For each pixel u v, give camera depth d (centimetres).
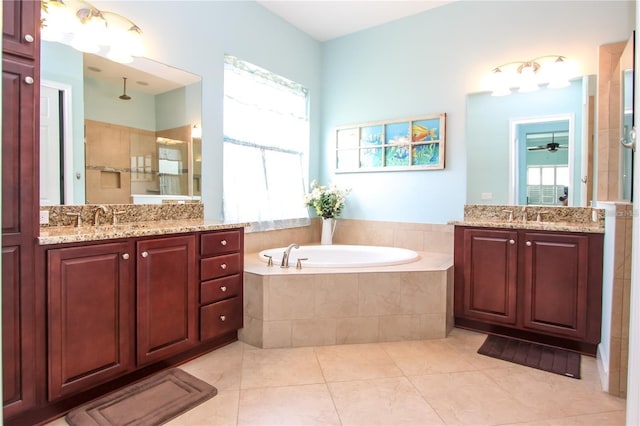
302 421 170
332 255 358
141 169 255
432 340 264
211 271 235
